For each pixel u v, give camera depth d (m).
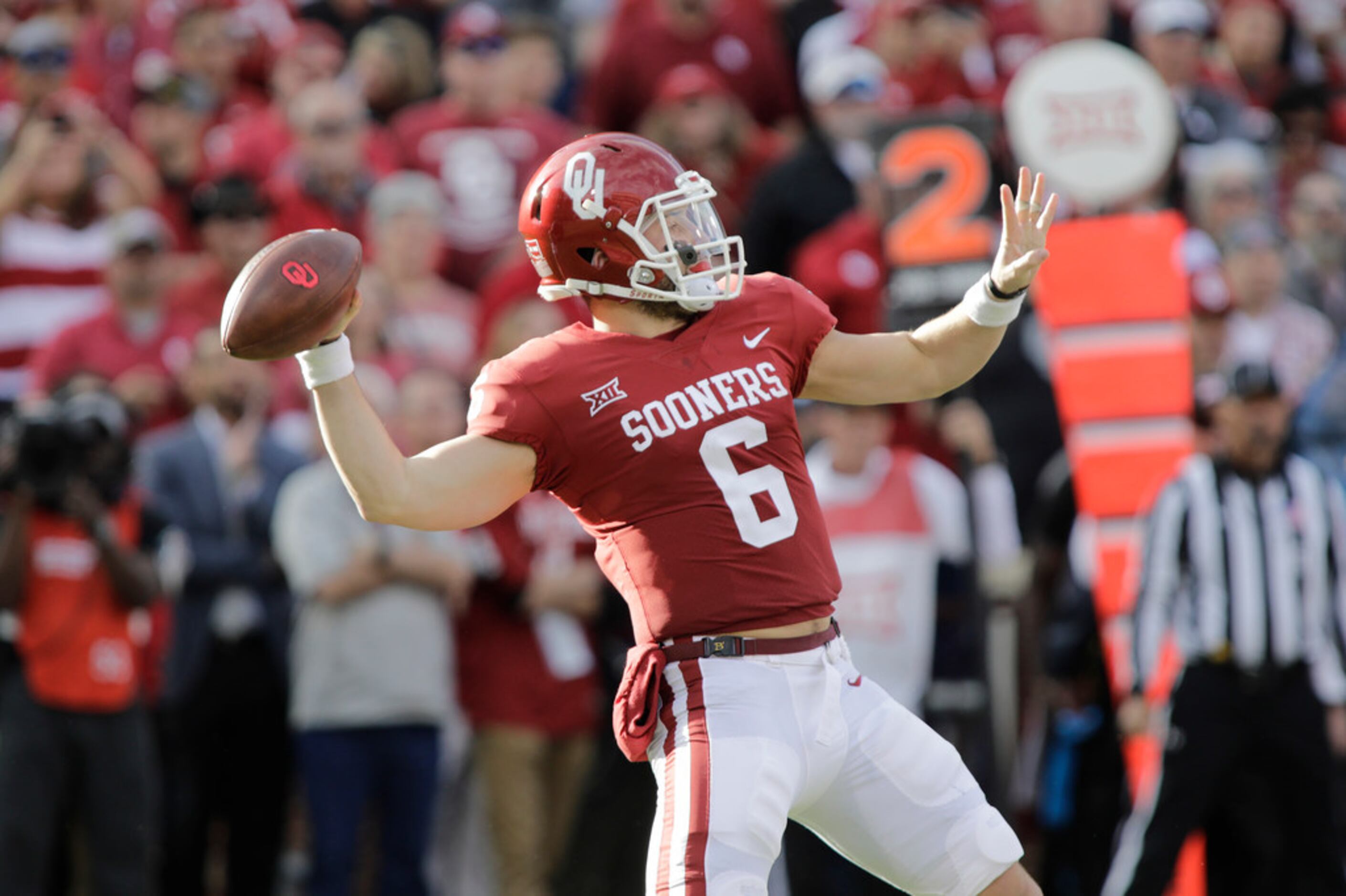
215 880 25.67
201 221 28.30
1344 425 28.33
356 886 25.53
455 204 31.78
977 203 24.14
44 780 22.38
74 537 22.64
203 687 24.11
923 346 13.42
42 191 27.88
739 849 11.99
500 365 12.50
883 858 12.94
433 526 12.02
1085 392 24.55
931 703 23.88
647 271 12.54
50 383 26.47
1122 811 24.19
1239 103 34.38
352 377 11.71
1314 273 31.17
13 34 33.88
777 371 12.85
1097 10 35.06
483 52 32.22
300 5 38.41
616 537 12.58
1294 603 22.47
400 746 23.91
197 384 25.05
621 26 34.88
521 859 24.95
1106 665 24.36
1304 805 22.42
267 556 24.55
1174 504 22.94
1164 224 24.67
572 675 25.48
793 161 30.23
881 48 33.75
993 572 24.42
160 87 31.00
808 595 12.57
